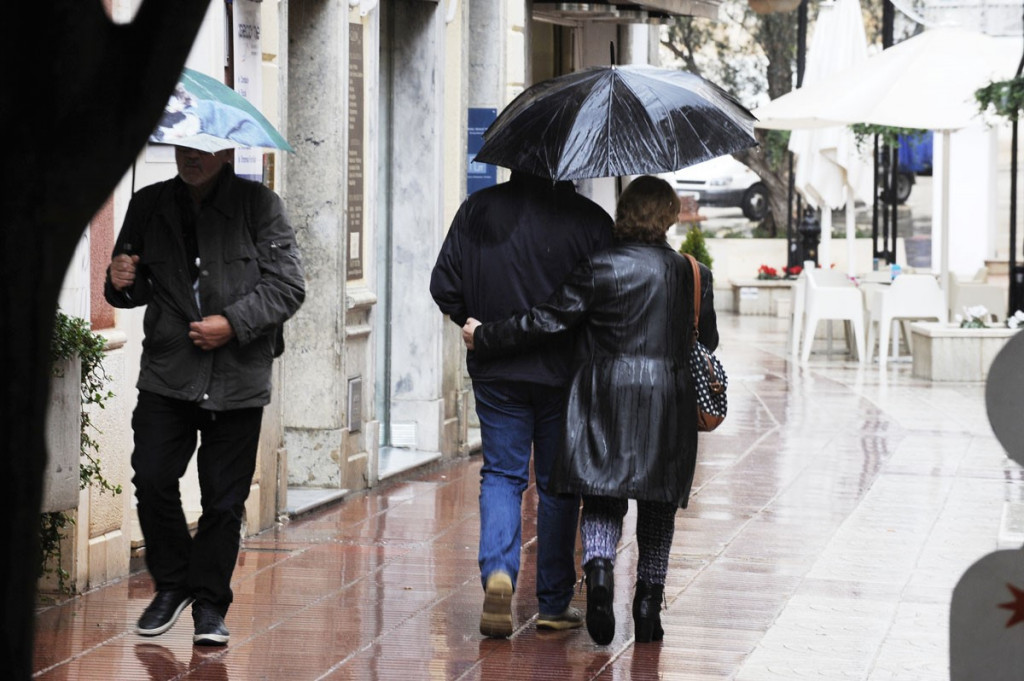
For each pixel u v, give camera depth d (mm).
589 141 10883
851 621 12133
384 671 10492
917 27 74562
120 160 5504
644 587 11359
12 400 5453
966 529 16141
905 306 34844
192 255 10695
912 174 73750
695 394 11188
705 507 17391
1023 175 65375
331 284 17469
